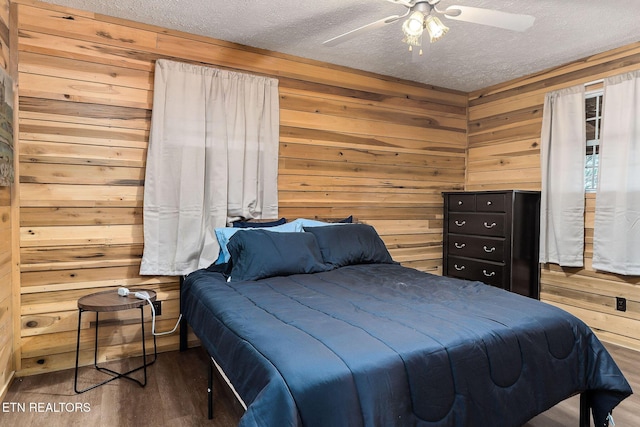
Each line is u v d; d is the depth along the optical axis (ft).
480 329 5.18
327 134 11.71
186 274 9.52
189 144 9.50
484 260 12.15
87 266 8.81
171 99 9.34
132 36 9.11
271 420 3.81
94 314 8.89
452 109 14.03
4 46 7.59
